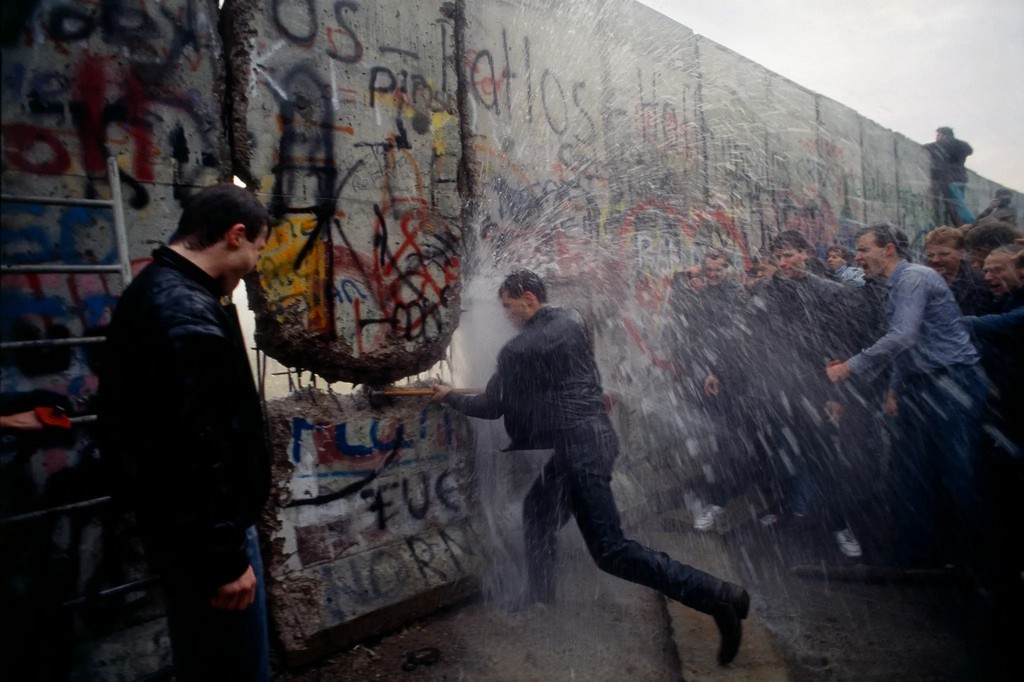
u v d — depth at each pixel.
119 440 1.80
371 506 3.25
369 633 3.09
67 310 2.39
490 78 4.02
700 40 6.64
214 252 1.92
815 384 4.46
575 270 4.84
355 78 3.20
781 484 4.57
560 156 4.70
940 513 3.72
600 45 5.11
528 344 3.05
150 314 1.75
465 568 3.48
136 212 2.53
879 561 3.90
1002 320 3.58
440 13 3.63
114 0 2.46
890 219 12.06
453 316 3.69
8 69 2.24
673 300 5.05
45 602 2.35
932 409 3.71
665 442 4.93
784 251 4.51
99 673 2.44
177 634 1.94
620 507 4.47
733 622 2.73
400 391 3.37
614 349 5.08
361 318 3.25
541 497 3.36
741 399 4.61
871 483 4.40
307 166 3.02
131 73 2.51
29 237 2.30
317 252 3.07
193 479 1.69
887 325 3.90
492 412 3.15
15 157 2.26
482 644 3.13
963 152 12.41
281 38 2.92
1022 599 3.33
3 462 2.28
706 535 4.40
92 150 2.42
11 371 2.28
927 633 3.15
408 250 3.46
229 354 1.79
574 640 3.15
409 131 3.45
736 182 7.40
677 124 6.24
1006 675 2.80
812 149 9.35
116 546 2.50
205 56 2.71
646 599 3.54
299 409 3.05
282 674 2.84
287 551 2.92
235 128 2.79
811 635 3.16
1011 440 3.57
